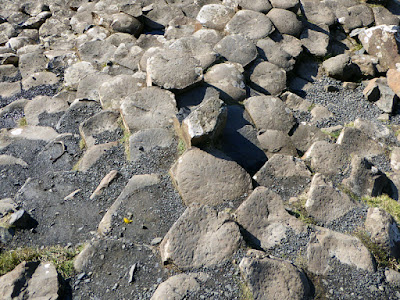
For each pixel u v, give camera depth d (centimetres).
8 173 702
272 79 766
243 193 668
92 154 701
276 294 620
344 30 841
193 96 729
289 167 679
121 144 708
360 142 699
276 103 729
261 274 623
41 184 688
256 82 765
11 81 803
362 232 647
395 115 750
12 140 725
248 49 778
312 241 639
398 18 851
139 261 639
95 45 811
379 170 678
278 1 833
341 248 638
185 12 867
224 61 769
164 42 812
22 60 816
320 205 657
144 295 625
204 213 644
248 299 619
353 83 780
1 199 683
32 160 711
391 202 670
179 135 702
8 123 749
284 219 648
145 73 754
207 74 754
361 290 626
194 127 679
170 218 661
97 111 743
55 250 650
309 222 654
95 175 691
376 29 800
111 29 835
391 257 640
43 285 625
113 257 641
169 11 863
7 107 761
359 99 765
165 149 698
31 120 746
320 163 684
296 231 643
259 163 695
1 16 930
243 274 623
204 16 820
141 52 792
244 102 734
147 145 700
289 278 623
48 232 660
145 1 880
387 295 625
